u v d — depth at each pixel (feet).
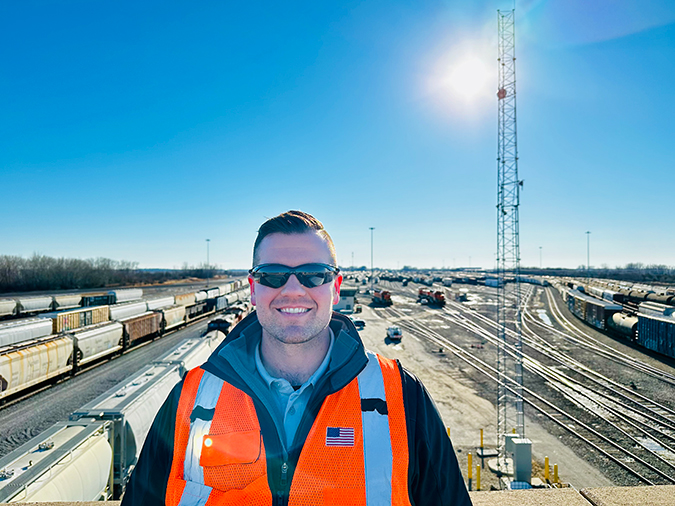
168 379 38.91
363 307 191.42
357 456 4.94
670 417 58.95
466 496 5.43
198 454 5.05
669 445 50.01
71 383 69.82
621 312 128.67
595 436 52.60
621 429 54.70
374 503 4.75
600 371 83.61
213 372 5.51
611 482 41.65
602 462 45.83
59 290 231.50
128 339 92.22
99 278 266.98
